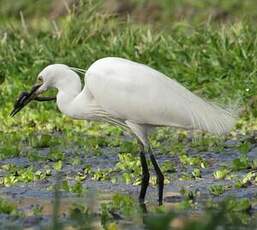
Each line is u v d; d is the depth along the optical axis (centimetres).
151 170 1326
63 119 1677
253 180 1220
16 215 1063
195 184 1227
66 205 1116
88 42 1948
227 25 2038
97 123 1664
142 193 1159
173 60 1822
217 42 1825
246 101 1659
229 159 1390
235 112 1182
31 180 1262
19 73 1859
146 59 1836
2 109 1728
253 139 1516
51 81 1225
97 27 1994
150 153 1181
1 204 1085
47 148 1510
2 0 2608
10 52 1911
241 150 1416
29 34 2014
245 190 1175
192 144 1492
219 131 1152
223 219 1011
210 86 1717
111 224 1002
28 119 1686
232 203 1069
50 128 1645
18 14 2573
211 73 1767
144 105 1170
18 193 1191
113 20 2055
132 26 1991
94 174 1277
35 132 1631
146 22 2477
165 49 1855
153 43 1875
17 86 1784
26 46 1947
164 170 1309
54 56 1884
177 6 2525
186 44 1880
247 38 1839
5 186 1235
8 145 1505
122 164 1323
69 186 1195
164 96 1167
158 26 2156
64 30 1973
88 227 1005
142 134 1195
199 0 2520
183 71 1781
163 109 1164
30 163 1391
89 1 2059
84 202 1130
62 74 1221
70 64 1844
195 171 1269
